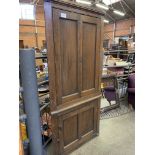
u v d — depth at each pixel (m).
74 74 1.77
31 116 1.45
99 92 2.18
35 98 1.43
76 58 1.74
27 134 1.52
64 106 1.73
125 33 10.72
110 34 12.16
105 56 3.99
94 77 2.04
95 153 2.00
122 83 3.62
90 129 2.21
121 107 3.48
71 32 1.62
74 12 1.58
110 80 3.31
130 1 8.32
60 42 1.54
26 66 1.33
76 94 1.84
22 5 7.39
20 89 1.36
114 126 2.66
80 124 2.01
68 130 1.87
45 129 2.09
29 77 1.36
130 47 4.37
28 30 7.76
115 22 11.51
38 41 8.03
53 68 1.53
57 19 1.46
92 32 1.86
